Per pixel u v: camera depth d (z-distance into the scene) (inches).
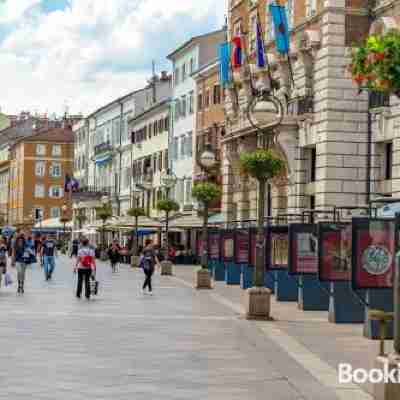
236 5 2468.0
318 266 949.8
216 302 1264.8
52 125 6825.8
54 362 634.2
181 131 3304.6
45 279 1833.2
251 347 744.3
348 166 1792.6
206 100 3014.3
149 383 554.3
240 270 1699.1
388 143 1744.6
